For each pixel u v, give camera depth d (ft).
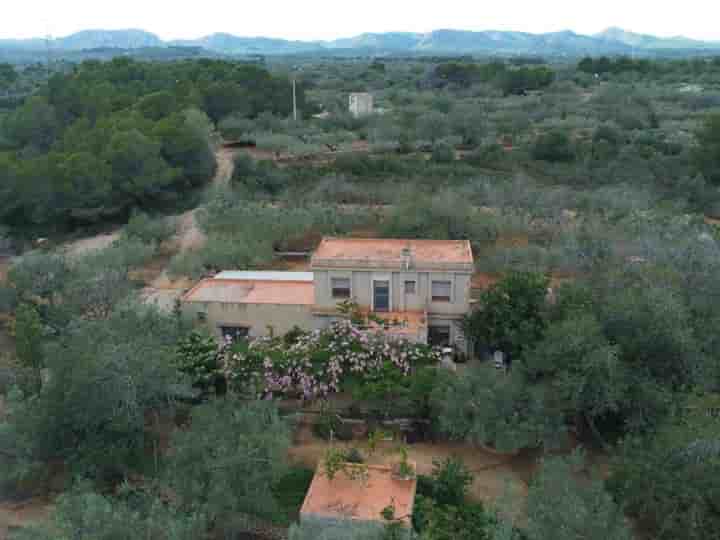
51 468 73.72
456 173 202.80
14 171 171.32
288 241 145.89
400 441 77.30
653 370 75.61
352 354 80.33
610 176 196.34
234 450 61.00
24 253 152.76
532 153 222.07
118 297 106.11
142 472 71.15
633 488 61.82
